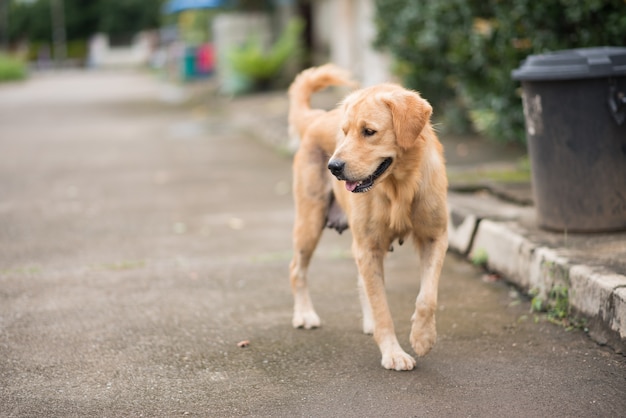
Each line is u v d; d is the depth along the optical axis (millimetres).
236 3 25547
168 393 3854
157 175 10867
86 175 11016
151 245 6977
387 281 5707
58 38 68875
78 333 4746
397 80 13859
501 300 5141
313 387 3879
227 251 6691
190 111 20828
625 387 3713
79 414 3629
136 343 4566
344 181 4219
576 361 4062
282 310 5129
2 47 71375
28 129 17484
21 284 5816
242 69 22844
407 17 11453
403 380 3922
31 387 3949
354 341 4516
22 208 8766
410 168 4004
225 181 10203
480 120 9891
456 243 6348
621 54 5223
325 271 6008
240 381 3982
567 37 7918
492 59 9258
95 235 7414
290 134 5297
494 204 6699
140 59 66688
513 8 8453
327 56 22594
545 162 5426
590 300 4434
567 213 5398
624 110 5219
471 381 3875
